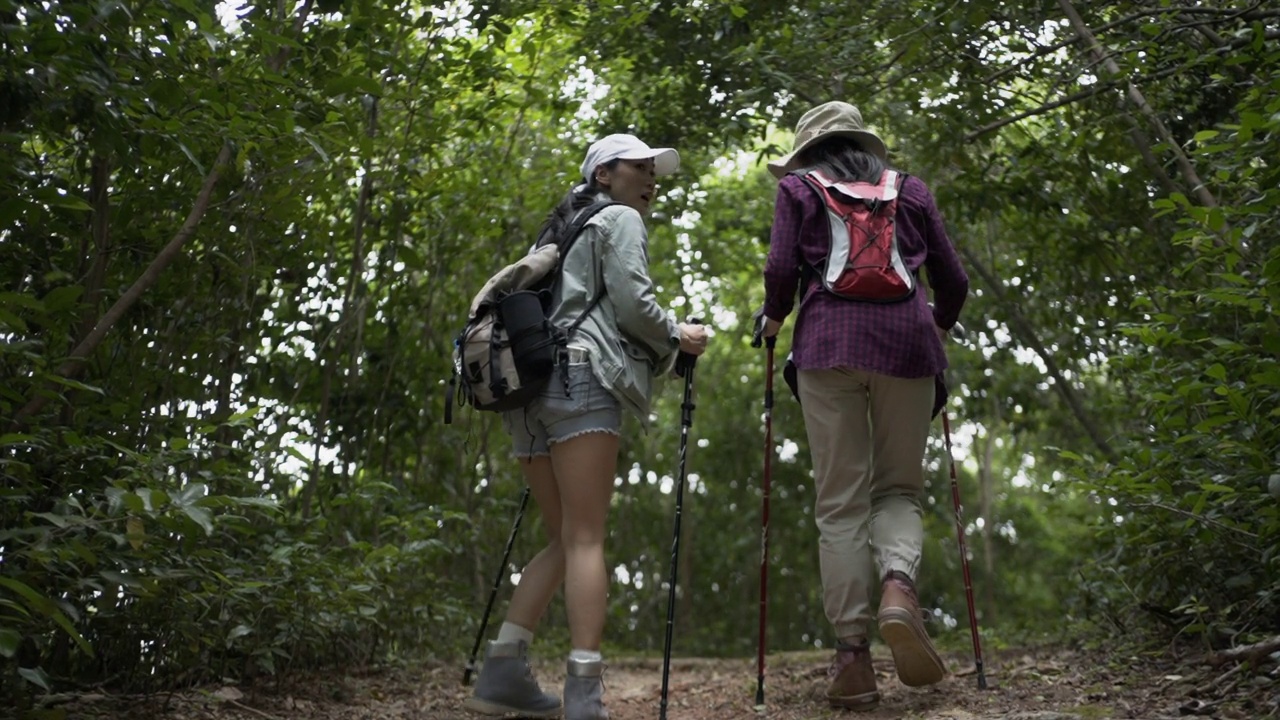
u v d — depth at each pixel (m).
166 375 3.61
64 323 2.71
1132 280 5.11
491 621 6.04
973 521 12.49
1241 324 3.57
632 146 3.24
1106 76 4.39
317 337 4.87
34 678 2.35
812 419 3.26
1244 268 3.36
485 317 3.10
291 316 4.71
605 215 3.07
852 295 3.17
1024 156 5.17
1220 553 3.42
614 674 5.78
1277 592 3.11
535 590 3.24
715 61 5.37
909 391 3.23
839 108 3.46
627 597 9.78
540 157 6.14
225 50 3.39
